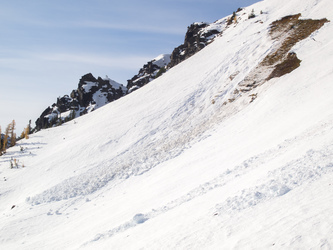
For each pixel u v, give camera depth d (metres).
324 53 34.03
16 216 31.91
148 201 21.77
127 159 41.12
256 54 49.22
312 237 5.49
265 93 36.59
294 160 11.84
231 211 9.63
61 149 54.50
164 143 42.06
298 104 27.20
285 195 8.81
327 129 14.52
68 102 166.50
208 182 18.08
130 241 11.89
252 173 14.38
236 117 37.19
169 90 63.03
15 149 64.50
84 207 31.03
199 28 122.94
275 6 75.62
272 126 26.17
